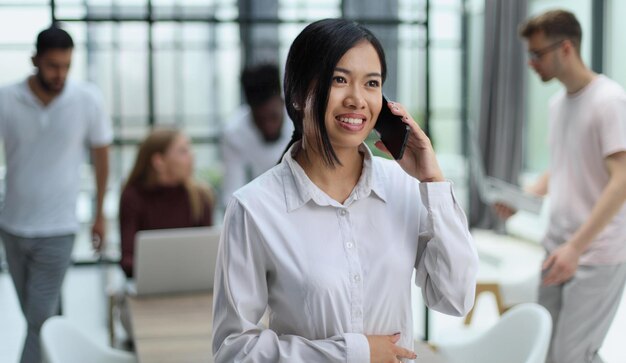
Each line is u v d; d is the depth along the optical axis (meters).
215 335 1.76
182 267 3.47
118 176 7.69
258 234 1.69
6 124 3.98
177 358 2.60
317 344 1.66
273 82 4.95
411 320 1.80
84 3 7.50
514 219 9.07
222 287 1.75
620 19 7.69
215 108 7.96
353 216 1.73
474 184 9.42
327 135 1.62
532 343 2.49
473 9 9.43
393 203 1.77
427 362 2.41
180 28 7.81
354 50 1.61
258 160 5.06
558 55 3.21
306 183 1.71
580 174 3.23
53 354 2.42
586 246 3.10
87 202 7.80
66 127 4.02
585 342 3.28
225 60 7.92
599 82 3.19
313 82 1.62
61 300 4.17
